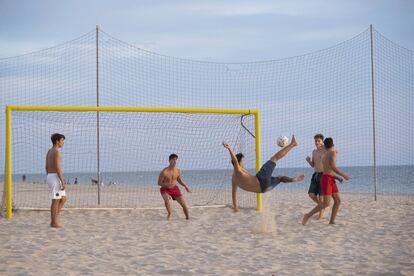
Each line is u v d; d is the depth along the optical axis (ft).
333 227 30.68
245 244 26.07
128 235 29.30
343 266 20.70
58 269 20.62
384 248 24.36
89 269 20.67
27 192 69.62
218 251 24.34
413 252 23.36
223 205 42.55
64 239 27.91
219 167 44.27
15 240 27.50
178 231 30.60
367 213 36.19
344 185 125.49
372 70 44.24
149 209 41.34
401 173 207.41
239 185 29.89
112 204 48.98
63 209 40.83
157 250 24.75
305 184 123.13
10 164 37.76
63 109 39.27
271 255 23.18
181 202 36.01
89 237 28.58
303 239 27.02
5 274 19.75
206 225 32.86
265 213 36.17
